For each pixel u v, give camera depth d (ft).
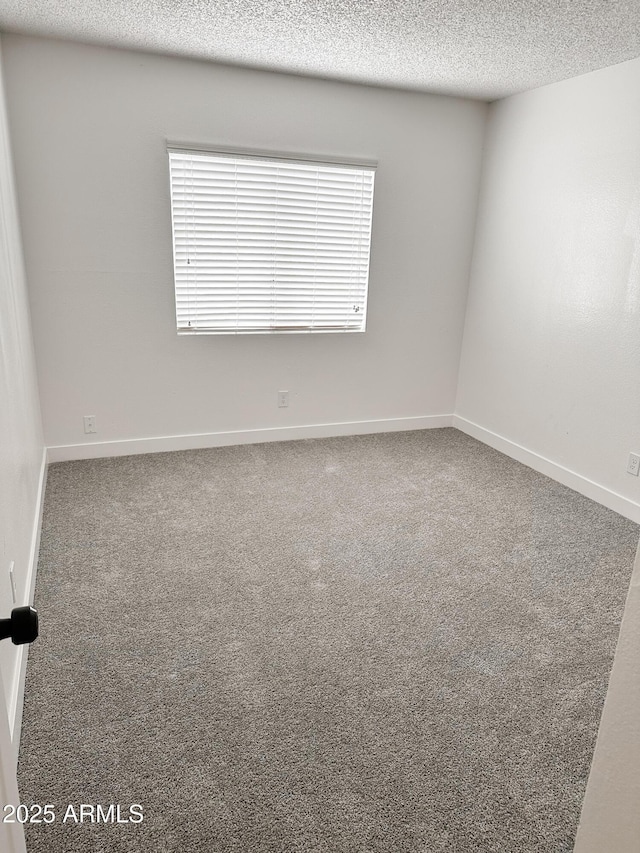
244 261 12.27
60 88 10.19
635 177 9.78
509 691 6.20
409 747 5.46
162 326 12.00
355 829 4.66
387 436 14.33
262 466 12.12
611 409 10.55
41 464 10.69
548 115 11.43
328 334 13.35
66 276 11.07
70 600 7.50
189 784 5.00
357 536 9.38
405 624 7.25
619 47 9.08
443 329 14.39
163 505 10.23
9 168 9.33
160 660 6.49
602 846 2.03
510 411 13.14
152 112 10.82
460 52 9.71
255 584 7.99
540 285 11.96
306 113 11.79
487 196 13.37
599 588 8.14
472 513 10.34
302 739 5.50
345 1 7.80
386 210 13.00
